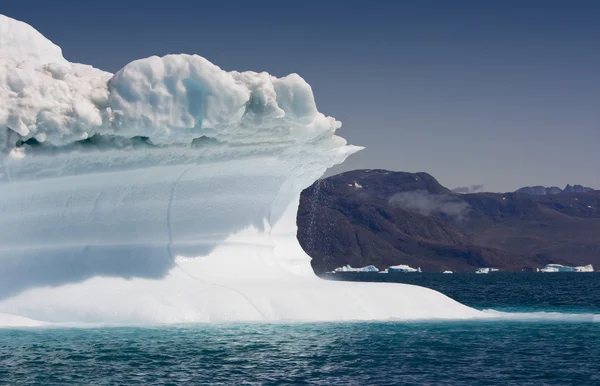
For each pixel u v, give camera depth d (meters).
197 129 34.31
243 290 35.62
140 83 33.75
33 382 24.44
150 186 36.78
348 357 28.50
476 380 25.56
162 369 26.17
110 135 34.31
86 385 24.17
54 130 32.97
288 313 35.03
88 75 37.69
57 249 35.72
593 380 25.72
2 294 34.31
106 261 35.88
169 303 34.09
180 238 37.72
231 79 34.16
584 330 36.03
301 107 36.00
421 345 31.06
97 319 33.34
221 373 25.86
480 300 102.94
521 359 28.91
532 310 59.16
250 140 37.06
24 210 35.66
